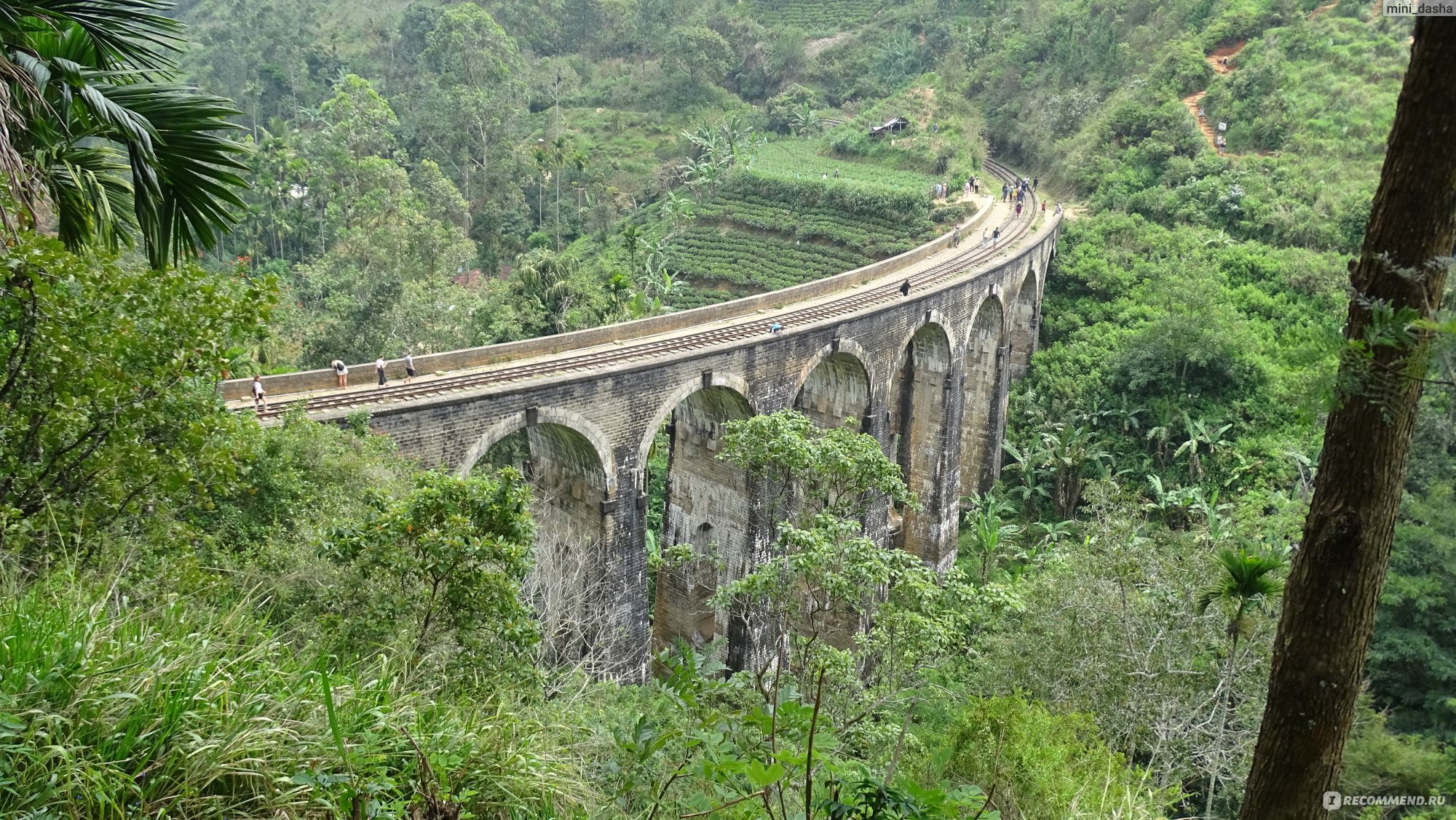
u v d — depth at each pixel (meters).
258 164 67.19
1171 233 58.84
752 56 113.06
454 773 7.71
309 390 25.42
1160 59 72.06
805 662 16.45
